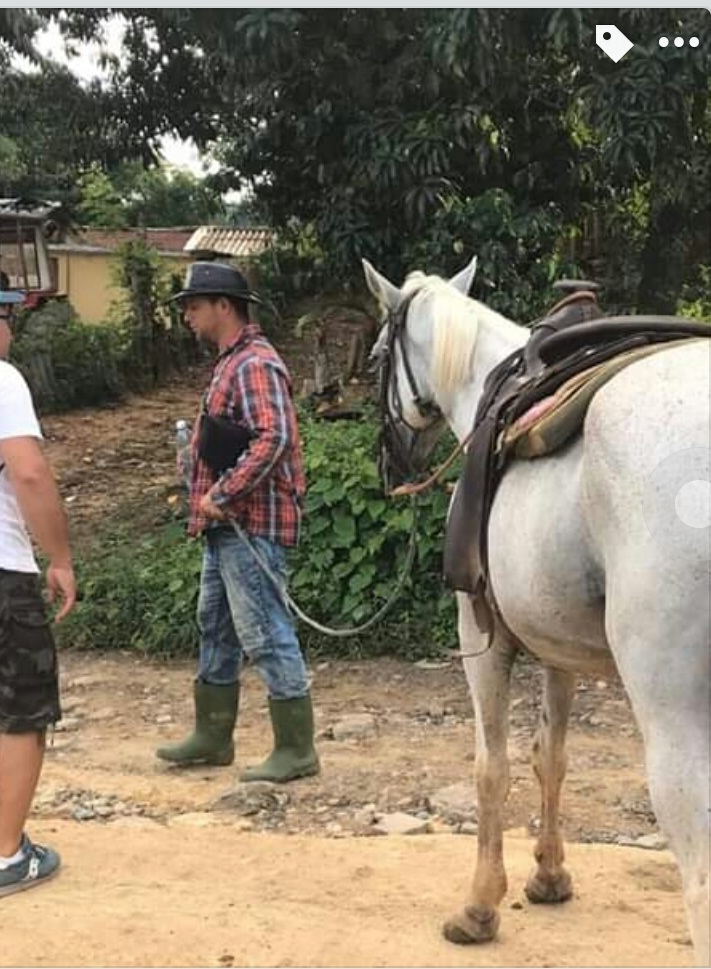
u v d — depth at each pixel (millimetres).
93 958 3398
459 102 8094
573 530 2637
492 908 3455
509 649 3326
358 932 3545
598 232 10008
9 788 3871
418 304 4309
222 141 13281
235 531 4977
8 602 3789
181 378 19172
